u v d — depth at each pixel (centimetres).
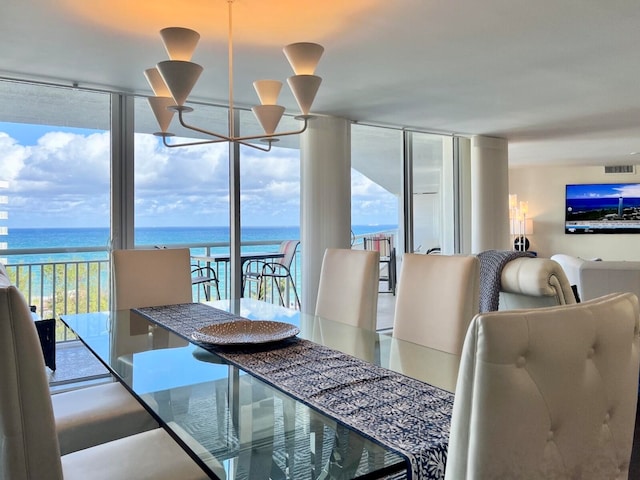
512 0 227
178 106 187
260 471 122
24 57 290
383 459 109
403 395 144
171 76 179
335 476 115
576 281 407
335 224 444
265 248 448
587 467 89
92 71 315
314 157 441
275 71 320
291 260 462
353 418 126
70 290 405
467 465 78
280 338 204
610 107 434
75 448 186
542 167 912
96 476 138
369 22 249
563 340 82
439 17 243
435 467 107
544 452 82
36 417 111
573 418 85
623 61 313
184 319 257
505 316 78
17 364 107
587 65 319
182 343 217
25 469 110
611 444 93
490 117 469
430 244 562
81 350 421
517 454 78
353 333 231
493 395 76
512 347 76
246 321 231
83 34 257
